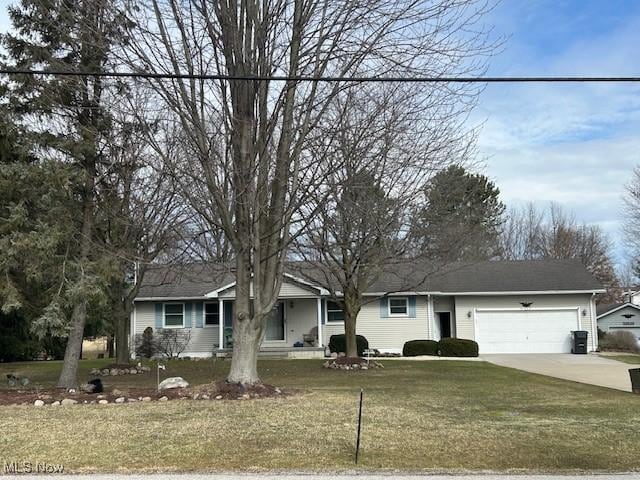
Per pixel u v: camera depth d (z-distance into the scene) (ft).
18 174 42.14
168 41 37.73
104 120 45.44
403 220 57.47
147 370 67.21
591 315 94.58
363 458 24.82
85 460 24.49
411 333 95.40
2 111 43.52
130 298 68.03
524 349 94.94
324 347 87.97
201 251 88.38
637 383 45.52
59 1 40.60
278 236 43.62
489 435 29.14
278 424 31.35
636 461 24.66
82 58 43.19
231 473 22.54
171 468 23.22
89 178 45.34
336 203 56.08
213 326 97.14
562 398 42.65
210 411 35.17
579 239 176.04
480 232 71.15
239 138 39.70
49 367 76.95
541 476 22.24
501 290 94.48
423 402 39.83
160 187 58.80
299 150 40.37
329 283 71.26
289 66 40.06
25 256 41.63
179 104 38.86
